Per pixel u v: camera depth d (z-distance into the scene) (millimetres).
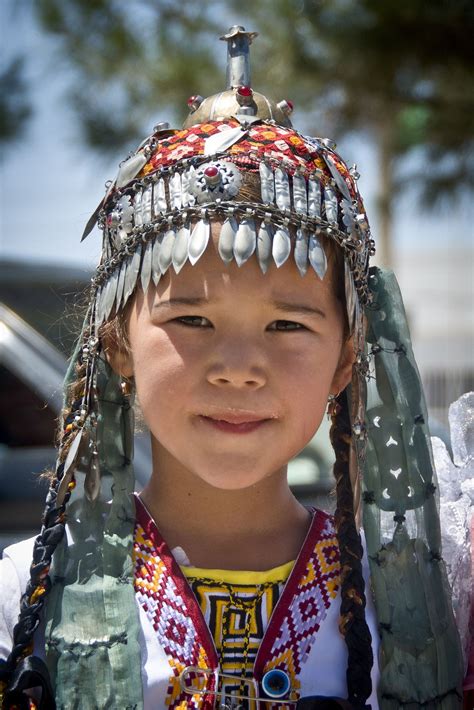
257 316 1798
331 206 1881
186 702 1816
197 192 1812
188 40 8828
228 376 1770
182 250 1791
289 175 1860
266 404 1796
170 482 1958
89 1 8555
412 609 1954
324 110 8438
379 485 2029
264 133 1911
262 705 1829
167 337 1816
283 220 1812
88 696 1812
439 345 27422
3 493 3461
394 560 1985
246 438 1799
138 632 1856
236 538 1947
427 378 19438
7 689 1770
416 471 2010
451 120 8266
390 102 7910
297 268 1820
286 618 1902
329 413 2113
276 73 7844
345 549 1956
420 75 7590
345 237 1895
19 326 3736
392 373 2043
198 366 1792
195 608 1881
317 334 1854
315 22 7484
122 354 1980
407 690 1904
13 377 3635
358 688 1843
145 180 1886
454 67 7398
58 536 1886
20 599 1897
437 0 7043
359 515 2004
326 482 3600
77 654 1830
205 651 1855
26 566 1943
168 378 1809
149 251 1846
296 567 1949
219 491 1926
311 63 7797
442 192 9297
